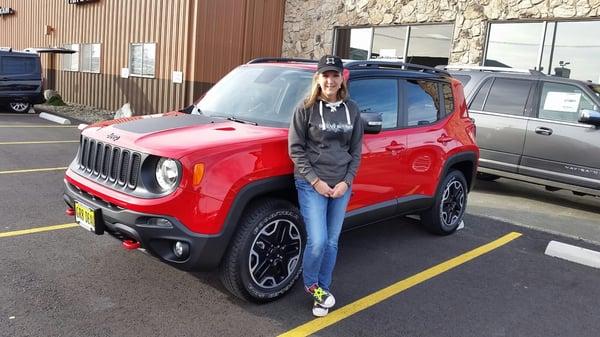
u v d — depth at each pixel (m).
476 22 11.10
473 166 5.92
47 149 9.69
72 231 5.07
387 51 12.88
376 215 4.64
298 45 14.81
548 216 7.16
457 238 5.74
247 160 3.53
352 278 4.43
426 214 5.56
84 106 18.20
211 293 3.94
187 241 3.34
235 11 13.95
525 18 10.43
